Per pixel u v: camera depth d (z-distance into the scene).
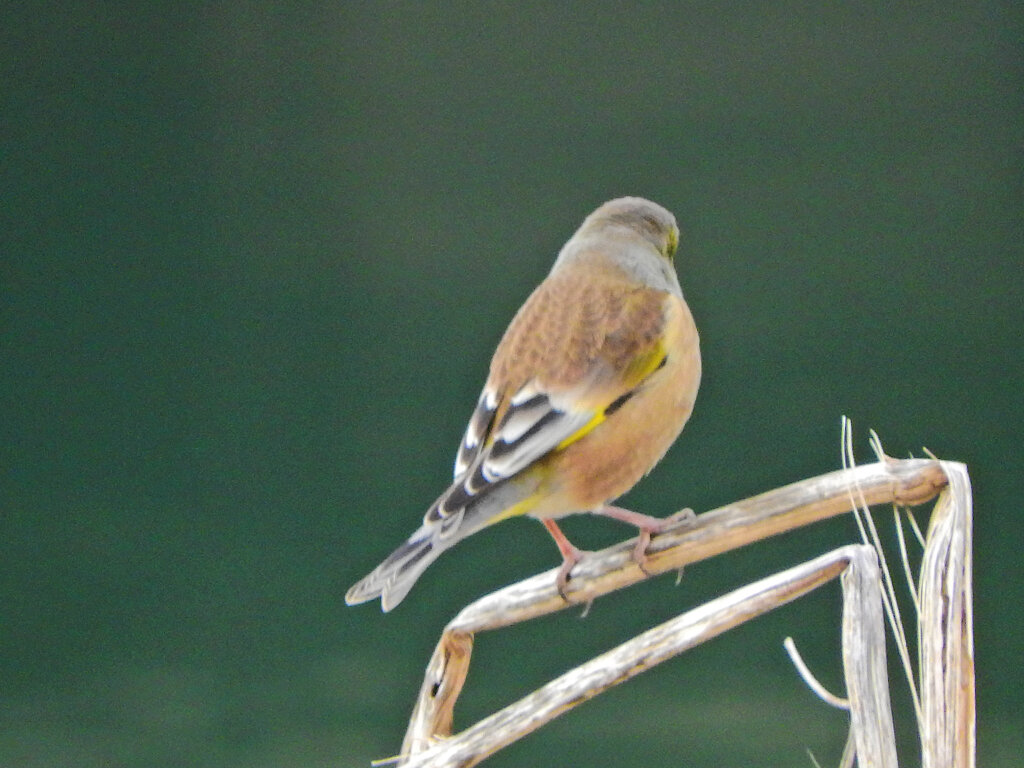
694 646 4.60
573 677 4.71
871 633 4.41
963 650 4.44
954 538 4.62
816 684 4.58
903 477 4.87
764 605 4.55
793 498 5.13
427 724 5.41
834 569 4.53
